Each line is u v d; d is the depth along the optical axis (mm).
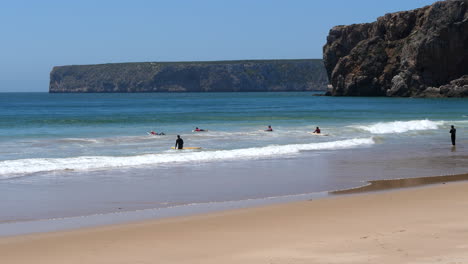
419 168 23656
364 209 14141
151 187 18953
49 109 105938
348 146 33250
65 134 41188
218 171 22922
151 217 13852
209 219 13328
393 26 154250
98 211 14859
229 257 9828
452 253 9602
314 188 18562
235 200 16438
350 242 10586
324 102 127438
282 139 37438
